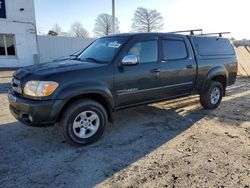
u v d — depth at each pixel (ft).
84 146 13.80
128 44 15.08
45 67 13.80
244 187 10.22
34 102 12.23
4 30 58.03
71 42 70.69
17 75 13.93
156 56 16.43
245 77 43.47
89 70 13.48
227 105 23.16
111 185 10.25
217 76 21.33
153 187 10.13
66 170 11.34
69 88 12.67
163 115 19.60
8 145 13.85
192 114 20.04
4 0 56.95
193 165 11.91
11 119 18.26
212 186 10.25
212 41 20.83
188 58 18.45
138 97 15.76
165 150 13.46
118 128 16.63
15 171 11.21
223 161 12.32
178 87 18.04
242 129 16.83
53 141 14.40
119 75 14.47
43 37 65.51
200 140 14.85
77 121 13.47
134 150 13.41
